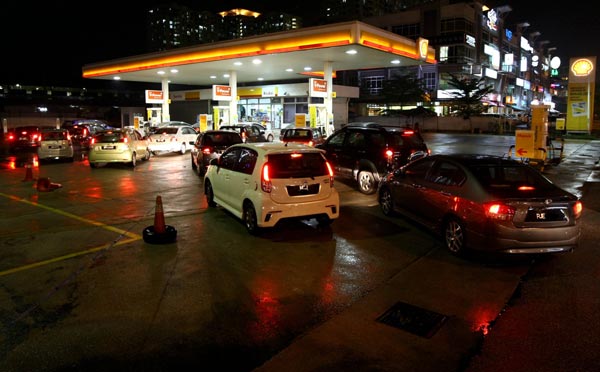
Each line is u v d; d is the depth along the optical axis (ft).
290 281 19.21
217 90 103.09
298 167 25.30
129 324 15.33
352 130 40.73
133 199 36.86
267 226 24.52
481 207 20.66
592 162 61.98
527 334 14.66
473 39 254.88
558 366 12.78
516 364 12.89
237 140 50.16
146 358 13.24
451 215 22.75
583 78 113.09
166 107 125.90
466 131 167.63
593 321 15.58
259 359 13.23
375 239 25.36
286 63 92.53
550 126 159.02
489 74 275.18
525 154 53.98
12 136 81.35
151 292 17.99
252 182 25.27
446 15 245.24
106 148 56.54
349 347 13.79
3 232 26.71
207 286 18.63
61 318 15.78
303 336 14.47
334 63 93.40
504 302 17.15
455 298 17.51
